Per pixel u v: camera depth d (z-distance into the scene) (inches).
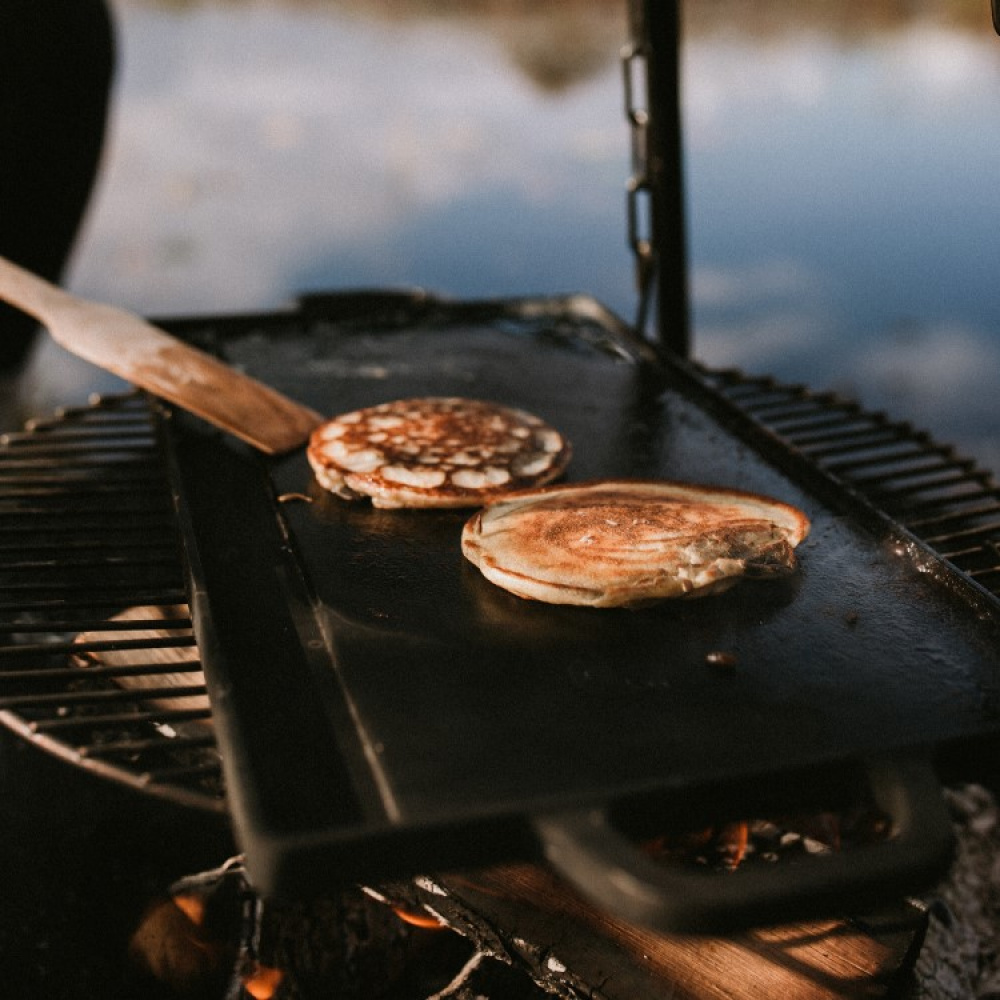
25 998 66.0
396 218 262.8
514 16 539.5
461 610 52.7
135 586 58.7
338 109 367.2
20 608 56.8
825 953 54.2
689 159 303.7
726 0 556.4
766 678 47.4
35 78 132.5
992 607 50.9
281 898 36.1
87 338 78.1
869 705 45.6
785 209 265.3
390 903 61.8
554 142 319.0
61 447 83.5
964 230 245.4
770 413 97.5
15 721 49.6
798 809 41.4
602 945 55.0
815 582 55.5
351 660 48.6
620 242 241.0
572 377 86.1
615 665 48.4
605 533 55.8
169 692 49.7
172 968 66.1
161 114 365.7
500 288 216.5
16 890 72.3
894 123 322.7
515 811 37.1
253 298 217.8
